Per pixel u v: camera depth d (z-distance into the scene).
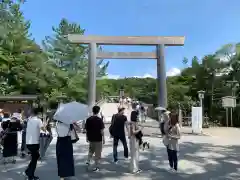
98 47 24.06
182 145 12.73
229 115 26.23
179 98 28.83
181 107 24.73
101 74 44.16
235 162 9.11
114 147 8.93
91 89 21.30
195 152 10.92
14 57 31.23
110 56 22.12
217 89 28.45
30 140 6.70
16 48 31.75
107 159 9.34
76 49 39.12
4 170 7.85
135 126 7.73
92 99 21.23
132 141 7.74
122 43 21.84
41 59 31.86
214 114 27.52
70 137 6.60
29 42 33.47
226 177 7.26
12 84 31.95
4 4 33.94
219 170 8.02
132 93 59.81
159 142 13.55
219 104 27.25
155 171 7.84
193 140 14.47
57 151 6.56
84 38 21.75
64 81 34.03
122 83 72.00
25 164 8.55
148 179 7.02
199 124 17.59
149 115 30.98
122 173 7.58
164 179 7.03
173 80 35.56
